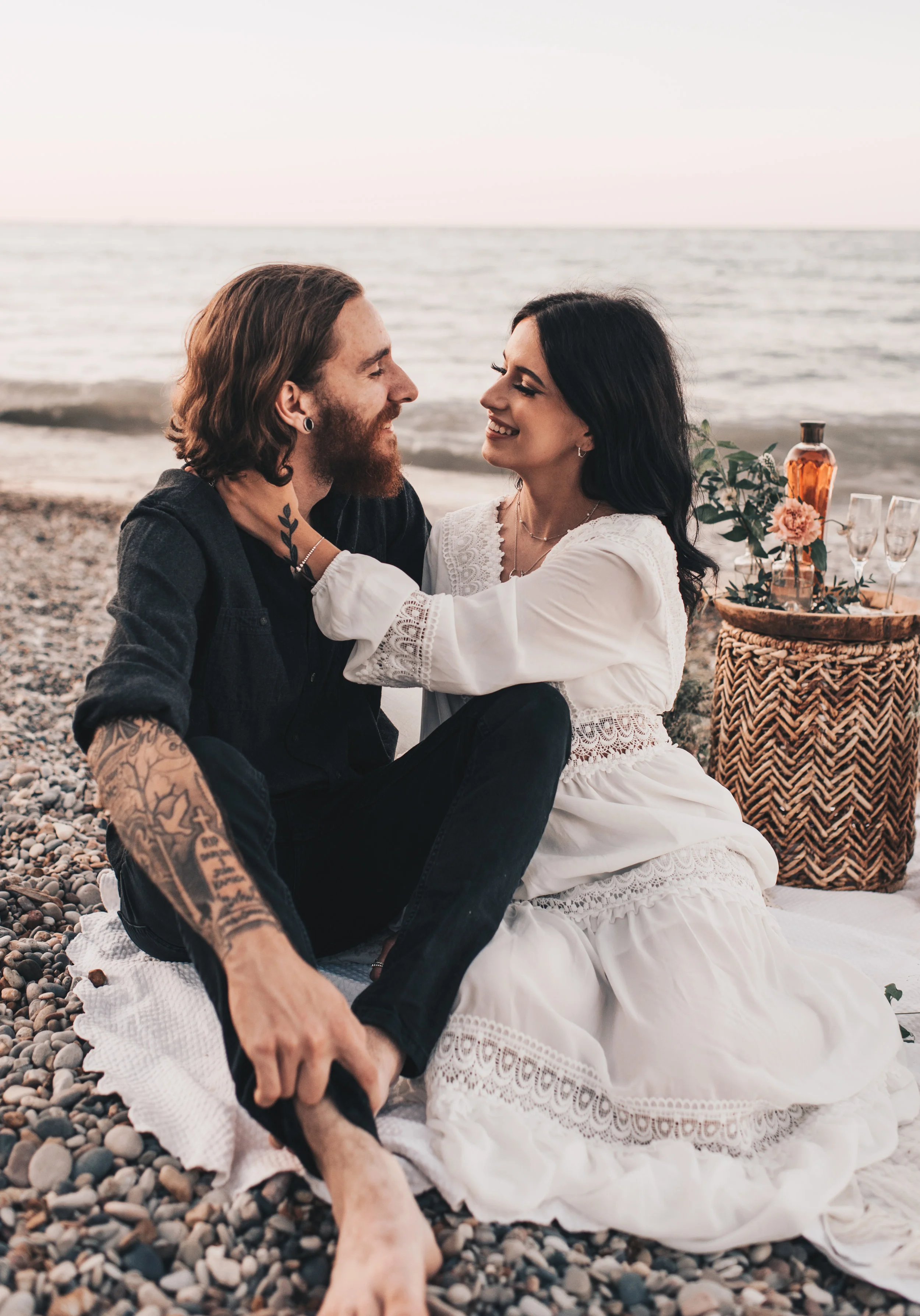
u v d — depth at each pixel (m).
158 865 1.53
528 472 2.21
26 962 2.28
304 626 2.09
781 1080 1.78
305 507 2.16
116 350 18.48
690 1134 1.71
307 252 29.98
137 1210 1.52
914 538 3.00
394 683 2.02
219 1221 1.52
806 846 2.96
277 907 1.57
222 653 1.98
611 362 2.08
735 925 1.87
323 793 2.12
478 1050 1.71
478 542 2.32
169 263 31.14
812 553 2.95
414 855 1.98
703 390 12.66
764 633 2.94
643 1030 1.77
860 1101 1.83
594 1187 1.60
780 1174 1.65
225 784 1.65
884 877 2.98
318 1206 1.54
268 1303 1.37
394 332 18.05
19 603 6.25
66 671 4.96
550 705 1.90
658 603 2.05
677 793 2.06
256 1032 1.41
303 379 1.99
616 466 2.14
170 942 1.94
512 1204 1.54
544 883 1.98
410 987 1.64
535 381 2.11
